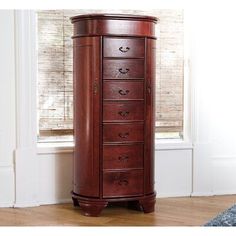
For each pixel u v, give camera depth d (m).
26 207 3.54
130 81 3.32
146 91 3.35
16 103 3.52
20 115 3.52
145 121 3.36
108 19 3.26
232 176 3.87
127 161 3.35
